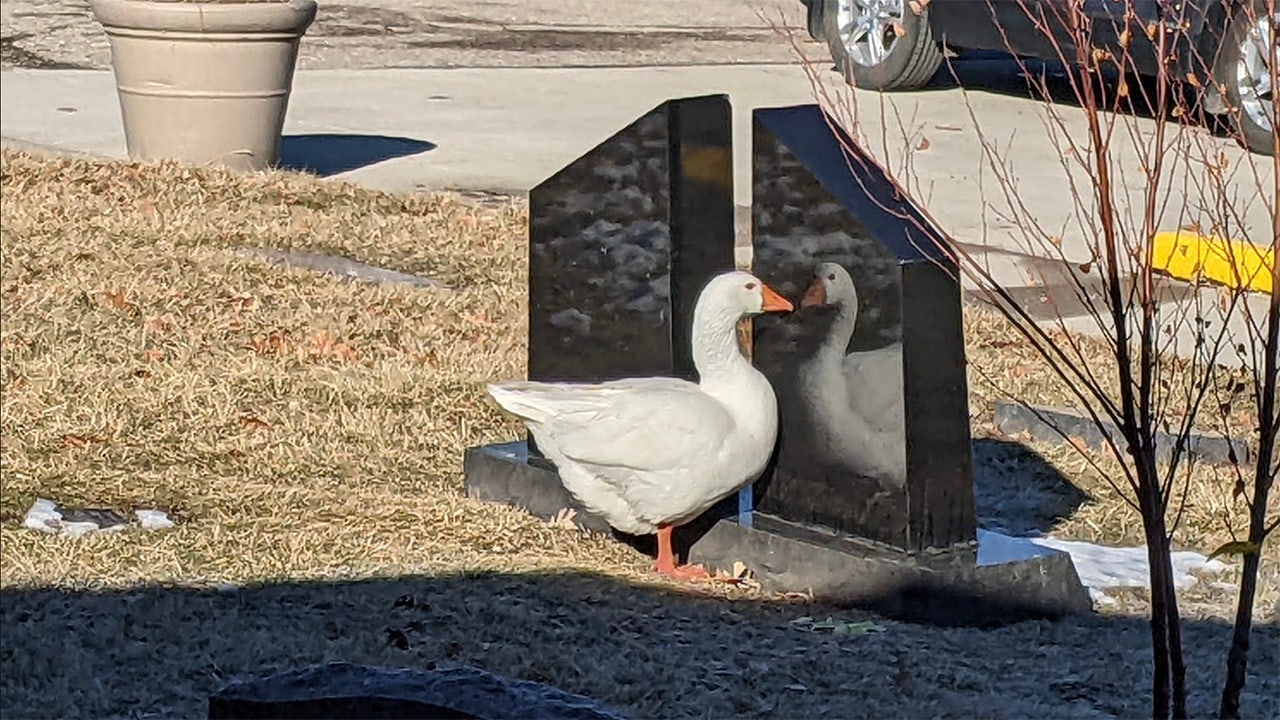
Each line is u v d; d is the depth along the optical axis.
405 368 11.32
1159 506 5.60
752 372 7.98
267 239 14.34
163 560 8.03
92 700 6.56
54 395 10.39
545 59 25.62
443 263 14.19
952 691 6.79
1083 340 12.30
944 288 7.55
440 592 7.69
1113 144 18.17
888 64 22.59
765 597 7.87
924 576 7.54
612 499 8.02
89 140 18.77
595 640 7.20
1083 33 6.11
